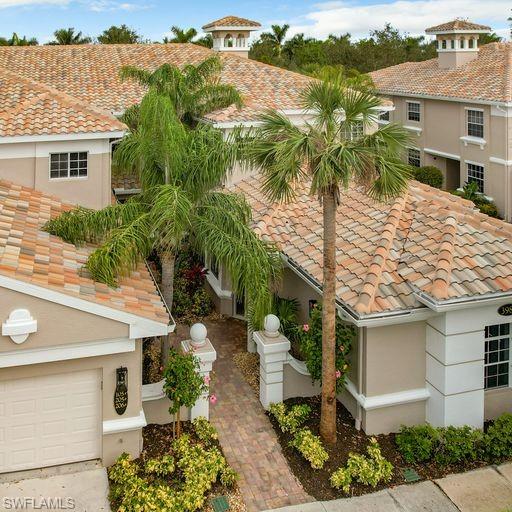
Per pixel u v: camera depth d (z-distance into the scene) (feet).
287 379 51.49
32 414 41.16
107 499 39.19
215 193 52.60
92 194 65.16
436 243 48.70
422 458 43.57
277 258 50.80
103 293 41.98
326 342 43.70
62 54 101.76
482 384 46.39
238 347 62.95
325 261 42.22
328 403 44.73
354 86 43.42
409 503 39.86
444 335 44.70
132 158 52.26
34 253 44.39
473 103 120.37
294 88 91.15
